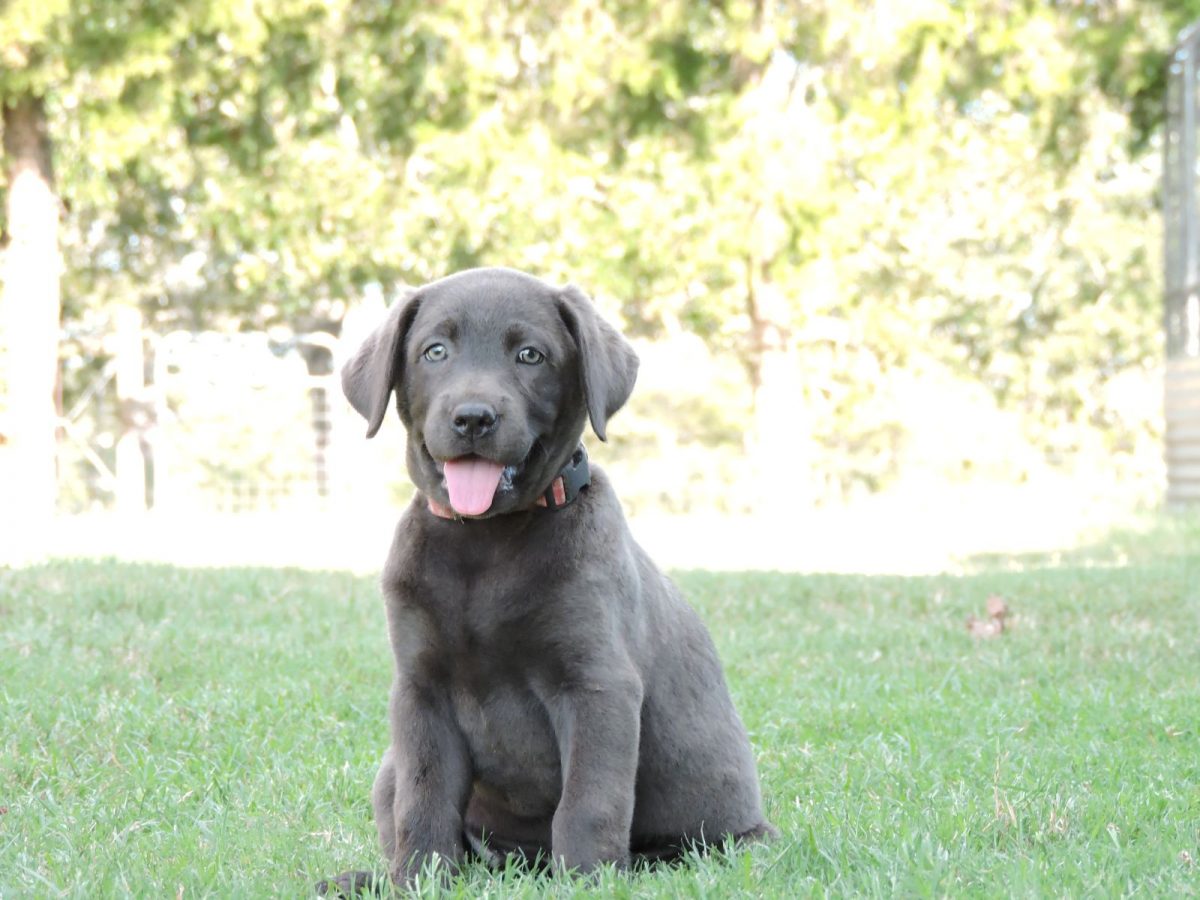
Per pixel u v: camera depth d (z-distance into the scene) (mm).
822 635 8453
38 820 4402
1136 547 13727
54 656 7172
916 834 3961
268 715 5945
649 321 25359
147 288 25656
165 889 3670
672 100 20328
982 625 8680
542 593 3781
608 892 3473
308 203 20047
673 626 4180
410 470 4086
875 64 19125
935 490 29281
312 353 27250
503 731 3908
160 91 18188
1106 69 20250
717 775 4141
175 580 10023
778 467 21234
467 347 4004
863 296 26469
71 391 26391
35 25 16469
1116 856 3812
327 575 10805
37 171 18328
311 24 18875
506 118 19906
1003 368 33344
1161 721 5805
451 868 3781
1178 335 20422
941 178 22250
